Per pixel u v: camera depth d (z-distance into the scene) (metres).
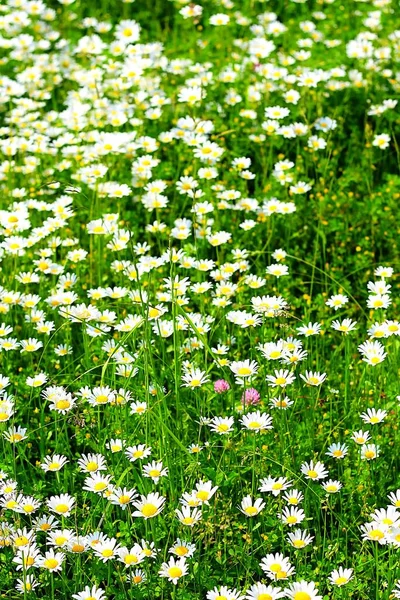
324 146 8.01
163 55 10.02
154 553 4.74
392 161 8.52
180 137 7.98
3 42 9.95
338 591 4.61
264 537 4.84
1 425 5.30
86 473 5.43
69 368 6.31
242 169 8.31
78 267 7.05
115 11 11.30
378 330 5.71
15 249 6.78
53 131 8.51
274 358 5.52
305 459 5.46
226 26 10.30
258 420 5.06
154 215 7.98
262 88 8.85
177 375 5.34
